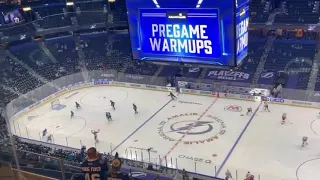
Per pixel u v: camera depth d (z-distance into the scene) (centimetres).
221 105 3984
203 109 3919
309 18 4728
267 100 3959
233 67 2389
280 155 2867
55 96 4647
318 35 4834
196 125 3525
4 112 1201
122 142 3288
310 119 3459
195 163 2700
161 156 2978
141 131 3491
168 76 4922
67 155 2641
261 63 4725
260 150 2964
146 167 2659
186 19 2448
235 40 2327
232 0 2256
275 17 4909
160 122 3662
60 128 3697
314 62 4472
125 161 2770
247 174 2483
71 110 4181
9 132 1177
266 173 2617
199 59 2498
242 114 3703
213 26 2370
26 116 4106
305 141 2945
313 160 2762
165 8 2509
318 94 3678
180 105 4078
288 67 4534
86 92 4781
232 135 3262
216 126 3472
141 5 2609
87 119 3891
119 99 4431
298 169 2653
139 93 4591
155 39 2633
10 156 1134
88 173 762
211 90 4328
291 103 3831
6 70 4756
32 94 4319
